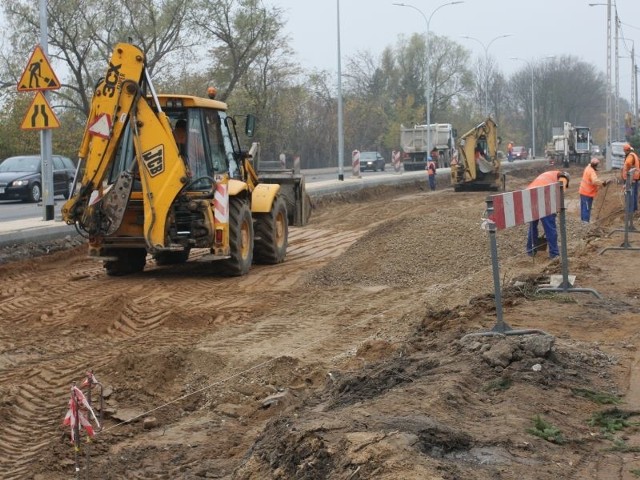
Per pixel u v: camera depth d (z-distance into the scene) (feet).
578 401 22.26
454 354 26.09
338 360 30.25
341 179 134.00
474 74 321.11
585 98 370.73
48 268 54.65
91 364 30.71
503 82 388.16
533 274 41.47
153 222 46.50
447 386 22.03
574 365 25.18
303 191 64.23
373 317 37.88
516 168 197.47
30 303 42.06
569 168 218.79
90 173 47.01
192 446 22.84
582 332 29.94
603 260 47.60
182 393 27.73
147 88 47.73
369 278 48.08
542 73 366.22
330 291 45.37
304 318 38.40
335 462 16.81
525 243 53.16
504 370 23.95
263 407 25.58
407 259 50.31
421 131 208.23
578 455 18.62
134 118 46.50
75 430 19.48
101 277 50.47
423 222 56.44
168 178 46.32
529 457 18.19
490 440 18.81
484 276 44.73
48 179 66.39
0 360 31.40
